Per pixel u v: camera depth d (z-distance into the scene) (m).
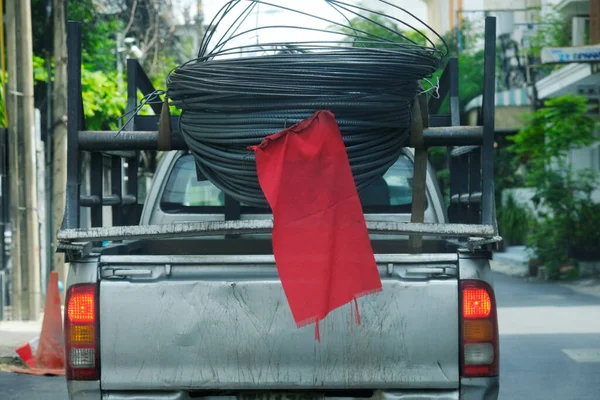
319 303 4.09
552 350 10.62
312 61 4.32
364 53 4.37
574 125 20.72
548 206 21.12
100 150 4.97
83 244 4.48
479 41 33.09
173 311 4.53
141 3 26.50
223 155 4.55
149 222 7.04
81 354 4.53
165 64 27.88
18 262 12.95
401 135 4.77
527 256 23.78
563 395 8.23
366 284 4.14
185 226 4.39
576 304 15.29
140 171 21.72
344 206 4.21
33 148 13.02
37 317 13.06
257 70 4.34
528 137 21.84
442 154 30.33
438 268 4.54
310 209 4.18
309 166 4.21
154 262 4.56
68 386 4.58
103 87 19.45
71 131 4.84
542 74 31.17
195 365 4.52
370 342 4.50
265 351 4.50
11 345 10.77
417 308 4.51
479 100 28.22
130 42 21.69
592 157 24.92
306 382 4.51
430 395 4.56
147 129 6.36
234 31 4.66
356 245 4.17
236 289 4.51
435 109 6.77
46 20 19.25
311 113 4.38
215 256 4.55
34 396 8.12
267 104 4.39
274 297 4.51
